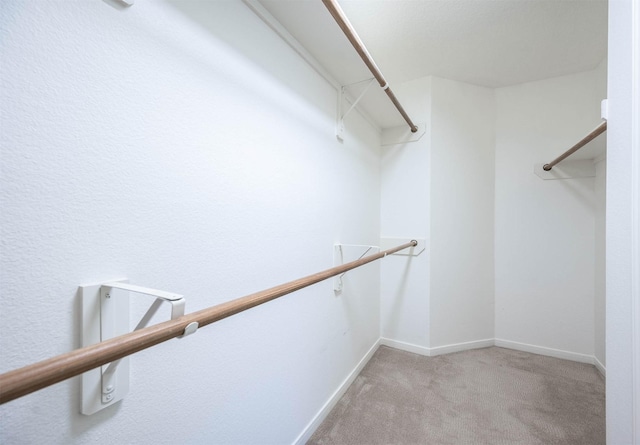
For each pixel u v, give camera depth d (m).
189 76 0.73
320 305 1.40
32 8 0.46
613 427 0.65
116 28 0.57
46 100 0.47
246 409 0.93
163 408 0.67
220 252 0.83
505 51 1.84
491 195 2.34
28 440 0.46
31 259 0.46
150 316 0.52
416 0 1.40
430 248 2.15
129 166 0.60
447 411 1.47
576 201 2.08
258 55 0.98
